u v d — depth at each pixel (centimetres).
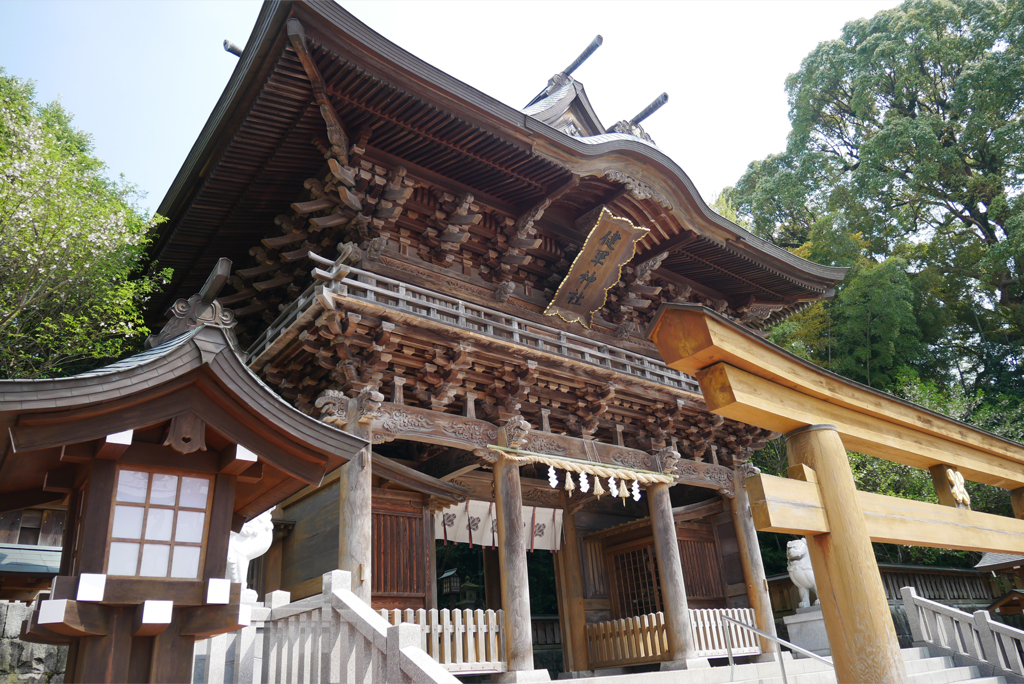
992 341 3206
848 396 455
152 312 1478
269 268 1259
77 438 377
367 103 1036
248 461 428
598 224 1295
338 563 939
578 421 1344
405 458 1470
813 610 1497
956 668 1184
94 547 378
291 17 874
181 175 1130
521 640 1030
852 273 3091
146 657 385
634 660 1357
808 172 3494
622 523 1619
